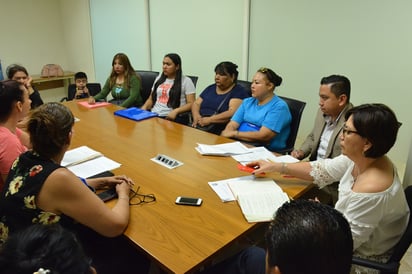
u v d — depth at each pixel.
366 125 1.20
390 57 2.76
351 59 2.99
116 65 3.78
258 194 1.52
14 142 1.65
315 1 3.09
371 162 1.29
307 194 1.81
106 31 5.29
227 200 1.49
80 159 1.92
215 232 1.27
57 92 6.04
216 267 1.29
